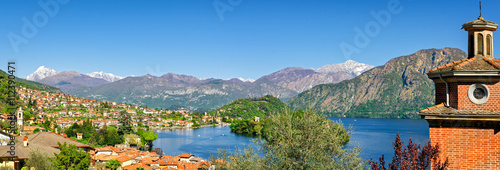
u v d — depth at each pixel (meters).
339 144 28.22
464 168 15.27
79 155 70.75
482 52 16.09
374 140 178.88
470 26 16.17
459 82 15.29
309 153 27.19
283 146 28.23
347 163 27.66
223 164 46.28
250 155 37.44
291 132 28.48
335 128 28.97
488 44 16.23
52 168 62.16
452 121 15.45
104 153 120.38
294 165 27.39
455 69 15.11
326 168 26.98
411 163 15.35
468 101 15.16
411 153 15.59
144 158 119.81
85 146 105.62
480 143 15.12
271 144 29.84
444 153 15.52
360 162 27.95
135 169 103.12
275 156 28.95
